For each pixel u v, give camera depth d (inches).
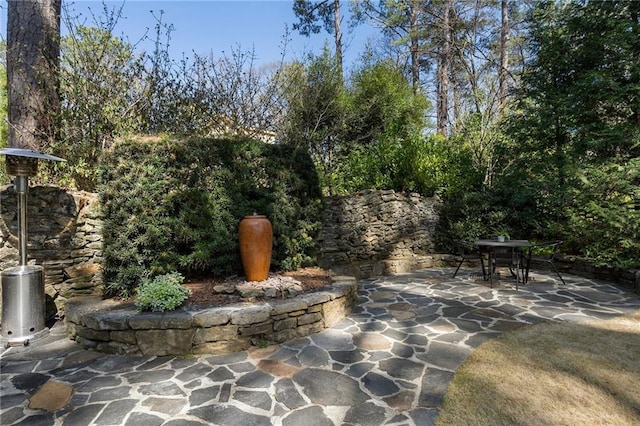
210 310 130.6
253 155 180.2
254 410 89.0
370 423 83.2
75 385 102.0
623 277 226.5
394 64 426.6
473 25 498.6
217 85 280.4
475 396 93.5
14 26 197.9
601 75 239.5
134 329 124.3
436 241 337.4
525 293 208.5
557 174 272.2
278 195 185.6
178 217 158.4
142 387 101.0
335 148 374.3
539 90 294.7
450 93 550.6
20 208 136.8
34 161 140.3
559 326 147.9
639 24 237.0
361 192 292.0
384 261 280.8
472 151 367.6
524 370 107.7
